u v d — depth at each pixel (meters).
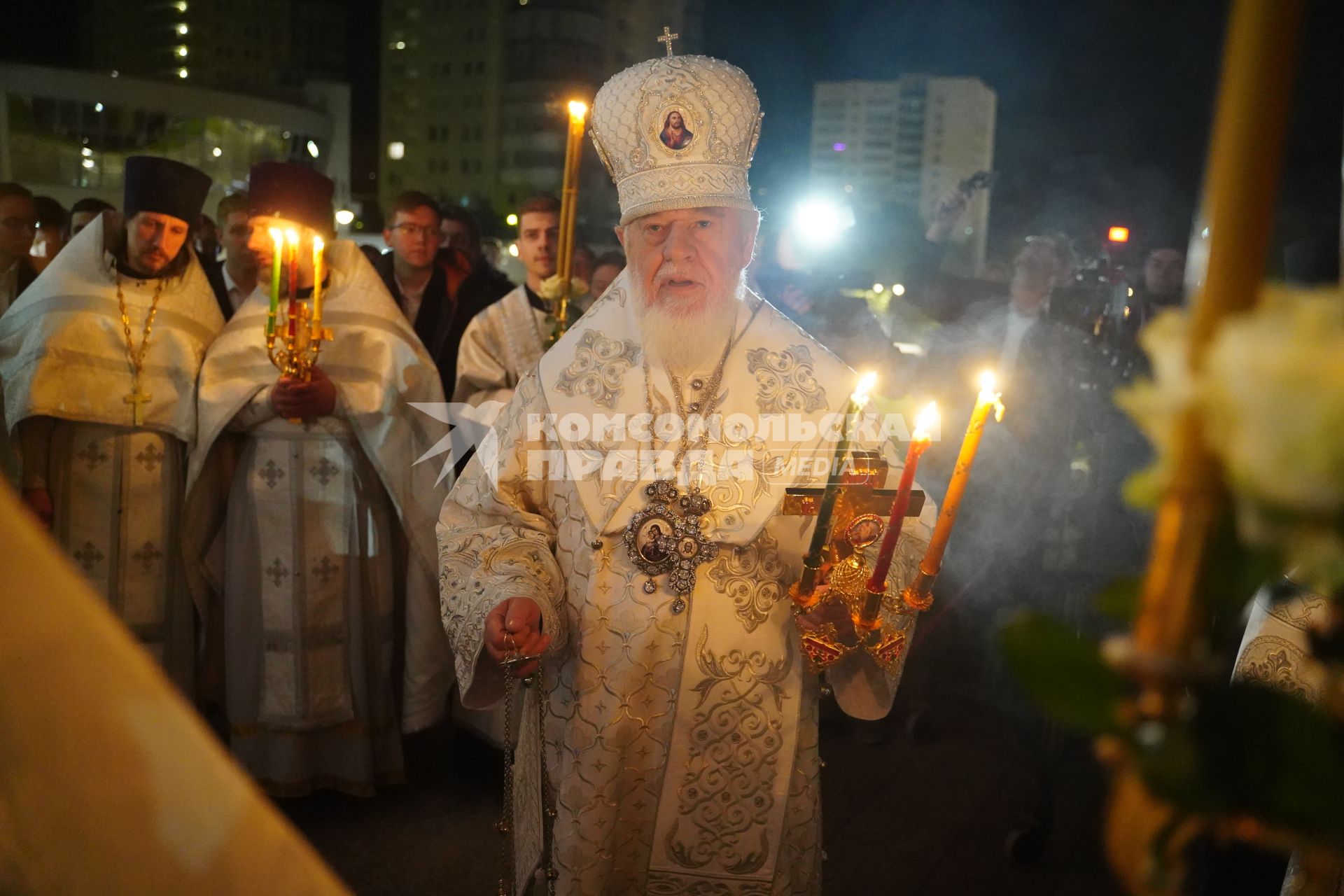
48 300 3.54
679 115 1.97
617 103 2.03
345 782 3.62
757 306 2.14
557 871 1.96
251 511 3.54
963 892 3.22
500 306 4.11
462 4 42.53
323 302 3.66
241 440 3.73
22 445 3.44
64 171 16.20
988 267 7.66
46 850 0.69
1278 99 0.53
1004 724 4.55
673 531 1.93
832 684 2.09
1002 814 3.73
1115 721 0.60
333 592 3.56
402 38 44.44
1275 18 0.52
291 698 3.52
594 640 1.96
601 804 1.93
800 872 2.03
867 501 1.75
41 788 0.69
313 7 42.81
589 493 2.00
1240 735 0.59
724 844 1.98
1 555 0.69
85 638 0.71
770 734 1.97
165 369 3.63
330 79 43.38
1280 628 1.54
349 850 3.31
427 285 4.71
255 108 20.14
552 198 4.13
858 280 5.68
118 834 0.70
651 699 1.95
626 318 2.13
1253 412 0.51
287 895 0.75
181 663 3.73
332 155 23.47
